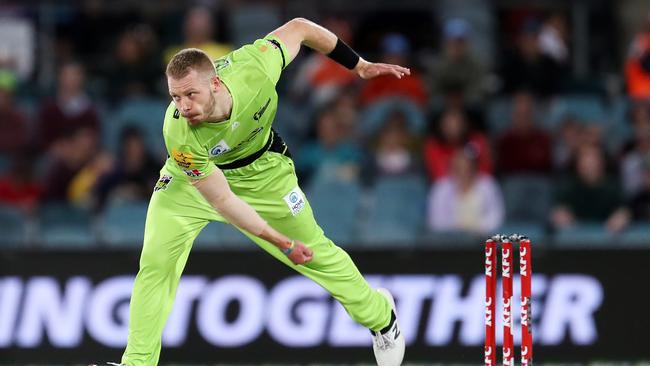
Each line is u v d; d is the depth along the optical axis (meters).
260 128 22.11
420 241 39.59
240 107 21.09
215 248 34.03
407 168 42.44
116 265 34.12
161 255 22.84
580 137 42.53
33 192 42.19
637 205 41.00
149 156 41.88
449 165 42.19
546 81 48.25
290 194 23.14
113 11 50.12
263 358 33.75
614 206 41.28
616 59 51.66
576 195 41.34
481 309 34.16
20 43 48.62
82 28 49.91
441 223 40.62
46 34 49.56
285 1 51.41
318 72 46.53
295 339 33.84
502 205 41.44
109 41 50.06
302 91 46.56
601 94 48.47
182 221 22.80
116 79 47.19
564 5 52.22
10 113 43.88
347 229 40.47
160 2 50.88
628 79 47.84
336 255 23.78
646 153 42.50
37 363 33.75
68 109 43.94
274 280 34.00
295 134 44.75
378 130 43.56
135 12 50.22
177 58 20.02
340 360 33.75
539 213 41.38
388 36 49.75
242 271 34.00
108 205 40.81
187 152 20.67
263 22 50.16
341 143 43.22
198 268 34.00
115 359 33.78
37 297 33.94
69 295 33.97
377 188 41.12
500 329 32.78
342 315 33.84
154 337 23.25
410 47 51.16
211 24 47.69
